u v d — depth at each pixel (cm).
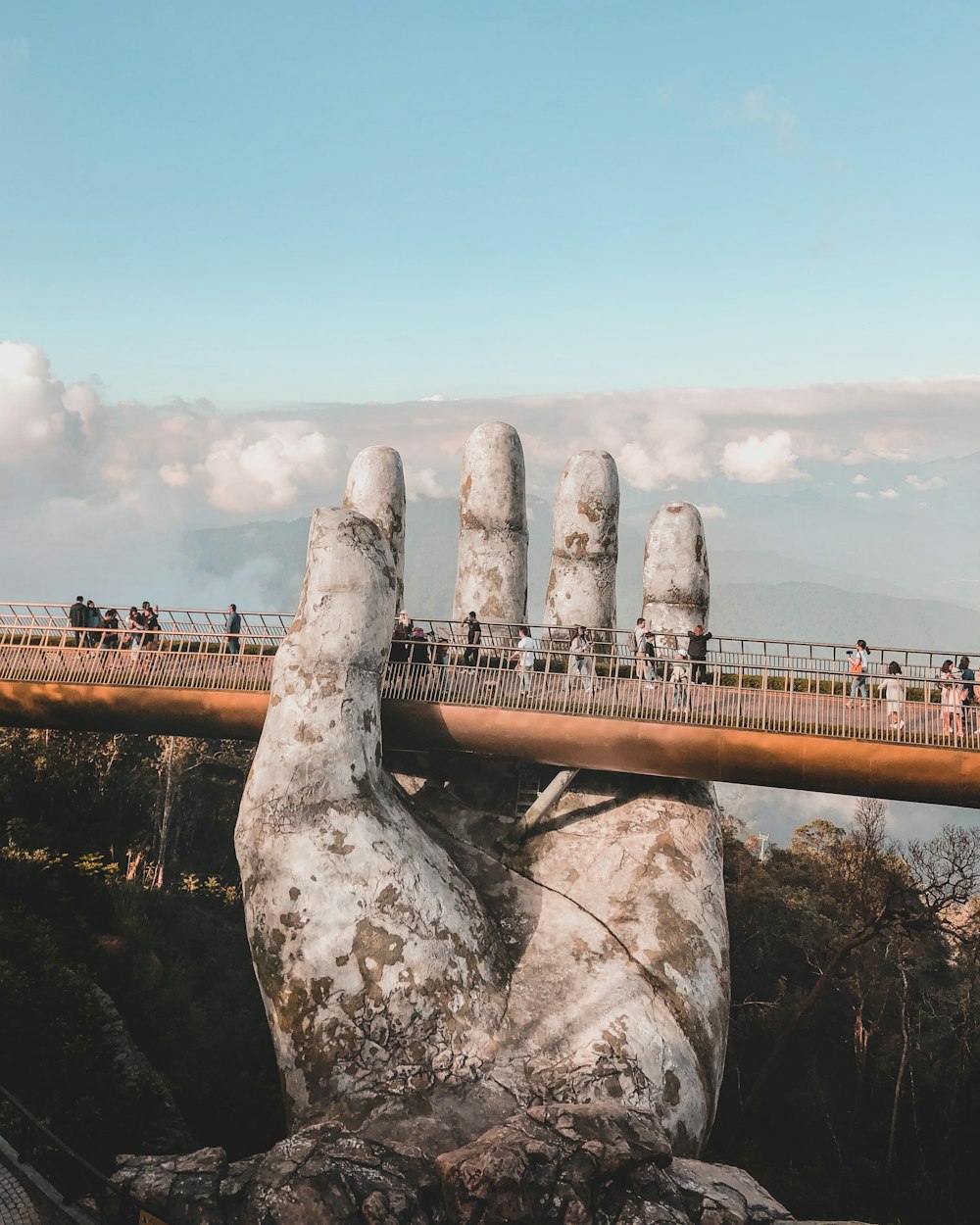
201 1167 1259
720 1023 1816
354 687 1845
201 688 2081
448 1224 1232
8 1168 1011
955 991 3747
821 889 4628
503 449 2530
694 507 2494
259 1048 2464
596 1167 1269
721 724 1872
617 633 2227
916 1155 2986
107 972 2362
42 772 3200
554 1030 1662
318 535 1897
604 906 1938
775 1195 2653
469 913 1792
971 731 1792
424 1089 1566
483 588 2492
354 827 1748
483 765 2255
